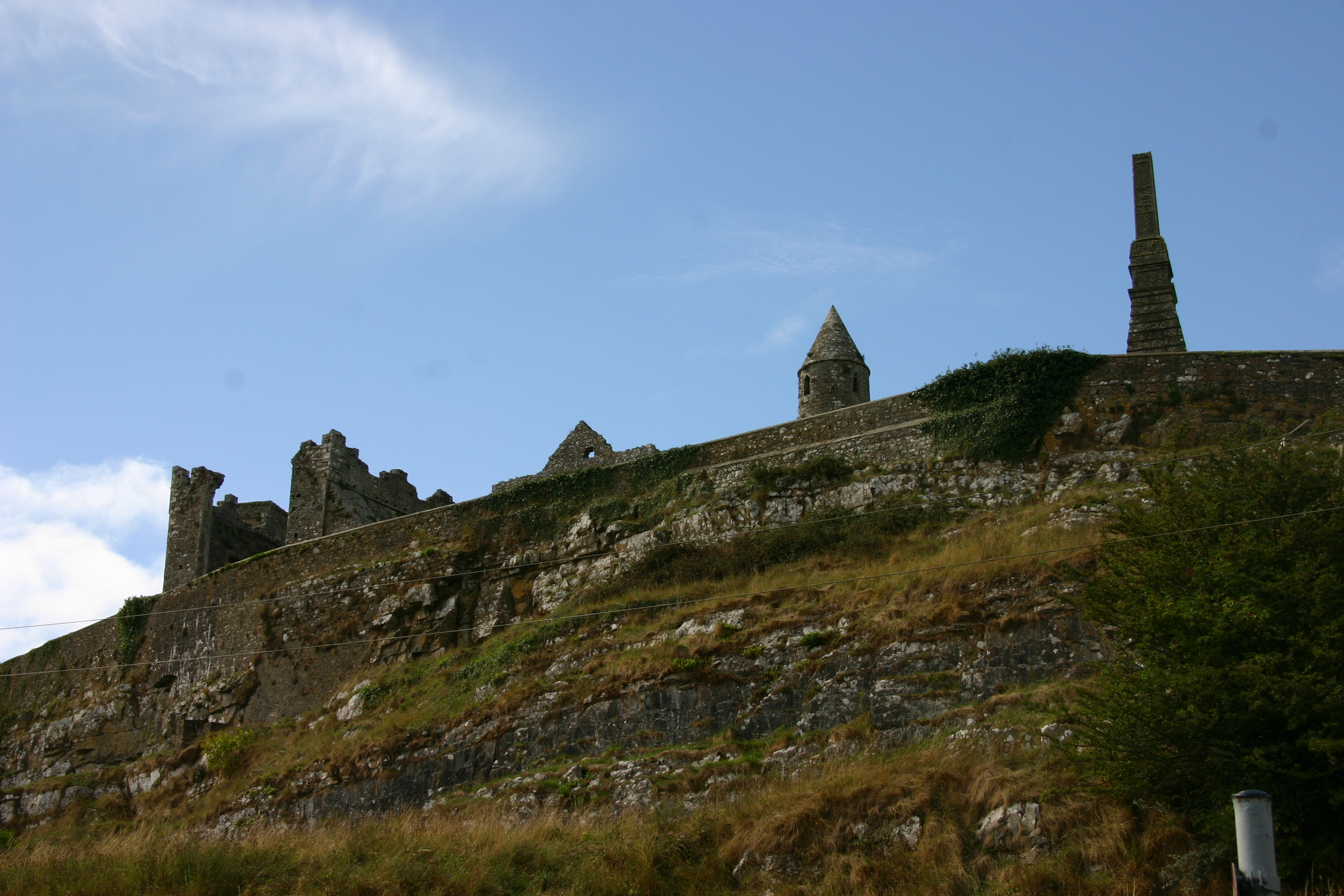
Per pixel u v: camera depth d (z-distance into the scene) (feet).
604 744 98.12
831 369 154.40
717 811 78.74
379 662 134.92
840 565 110.11
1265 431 107.65
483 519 143.64
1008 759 72.84
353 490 177.47
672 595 114.83
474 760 103.50
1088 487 108.99
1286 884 58.44
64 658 175.11
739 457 132.57
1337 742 58.13
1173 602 65.46
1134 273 134.51
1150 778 63.00
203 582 162.40
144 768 136.05
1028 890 63.05
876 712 85.51
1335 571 66.28
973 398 120.98
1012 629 86.17
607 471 139.44
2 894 77.15
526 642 118.32
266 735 134.10
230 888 77.20
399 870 75.72
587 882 73.00
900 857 69.05
